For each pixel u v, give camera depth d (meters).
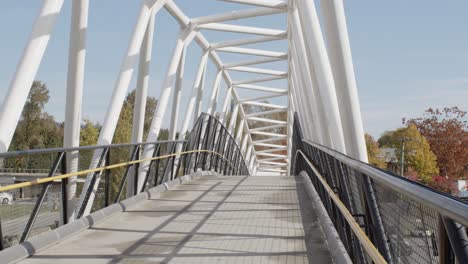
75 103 9.16
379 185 3.17
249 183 13.38
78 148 6.63
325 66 10.54
